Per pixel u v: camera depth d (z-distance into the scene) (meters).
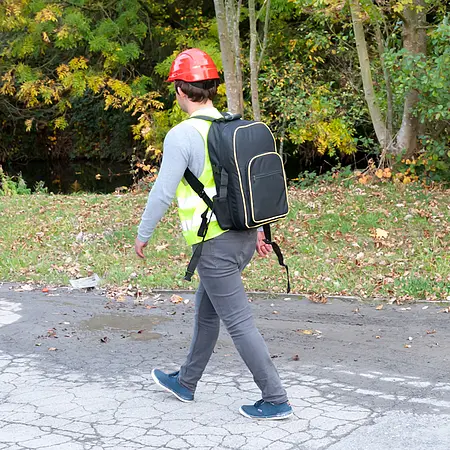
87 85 23.75
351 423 4.88
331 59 19.33
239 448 4.54
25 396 5.52
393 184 14.08
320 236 10.79
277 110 18.75
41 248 10.83
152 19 23.72
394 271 9.02
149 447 4.59
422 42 14.33
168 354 6.51
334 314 7.63
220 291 4.80
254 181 4.60
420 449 4.48
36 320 7.60
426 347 6.53
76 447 4.61
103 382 5.81
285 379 5.78
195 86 4.80
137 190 15.98
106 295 8.56
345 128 17.23
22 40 21.77
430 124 14.62
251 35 15.56
